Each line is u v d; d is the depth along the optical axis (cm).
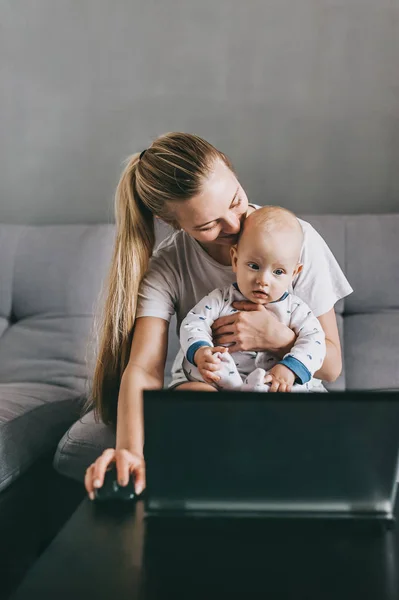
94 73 228
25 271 202
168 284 141
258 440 88
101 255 200
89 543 89
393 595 76
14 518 145
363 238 188
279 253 124
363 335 181
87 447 135
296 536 89
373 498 91
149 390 87
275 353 129
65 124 232
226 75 222
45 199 235
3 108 233
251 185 226
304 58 218
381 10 213
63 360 189
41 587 79
